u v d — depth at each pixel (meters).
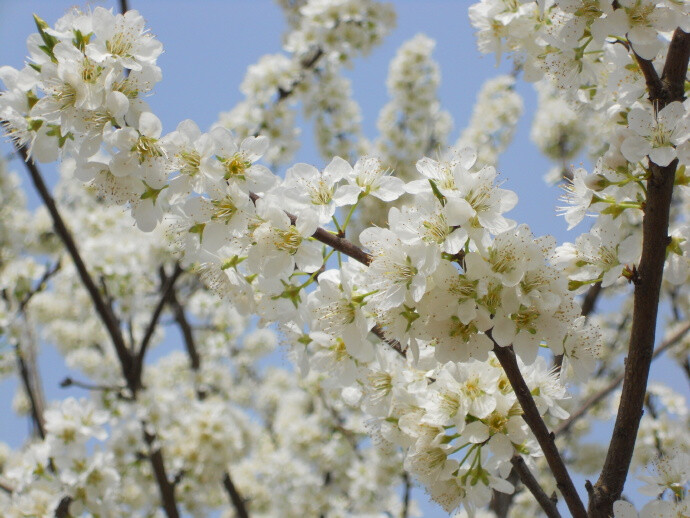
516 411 0.46
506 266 0.43
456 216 0.43
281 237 0.46
